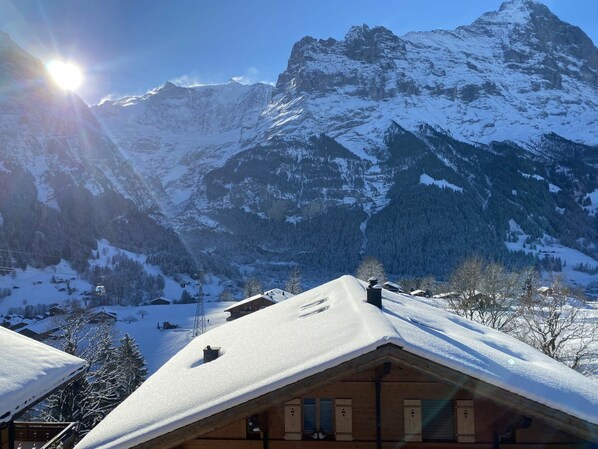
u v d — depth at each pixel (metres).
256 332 16.72
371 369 11.69
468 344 13.09
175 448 12.01
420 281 126.62
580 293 72.38
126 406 12.36
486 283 57.72
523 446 11.59
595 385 12.68
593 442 10.44
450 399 11.65
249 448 12.05
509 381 10.54
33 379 13.53
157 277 178.25
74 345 34.56
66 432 17.95
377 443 11.32
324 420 11.91
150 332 87.81
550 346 37.72
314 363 10.19
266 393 10.16
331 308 15.47
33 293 149.50
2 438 14.55
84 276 173.25
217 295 174.38
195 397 10.95
